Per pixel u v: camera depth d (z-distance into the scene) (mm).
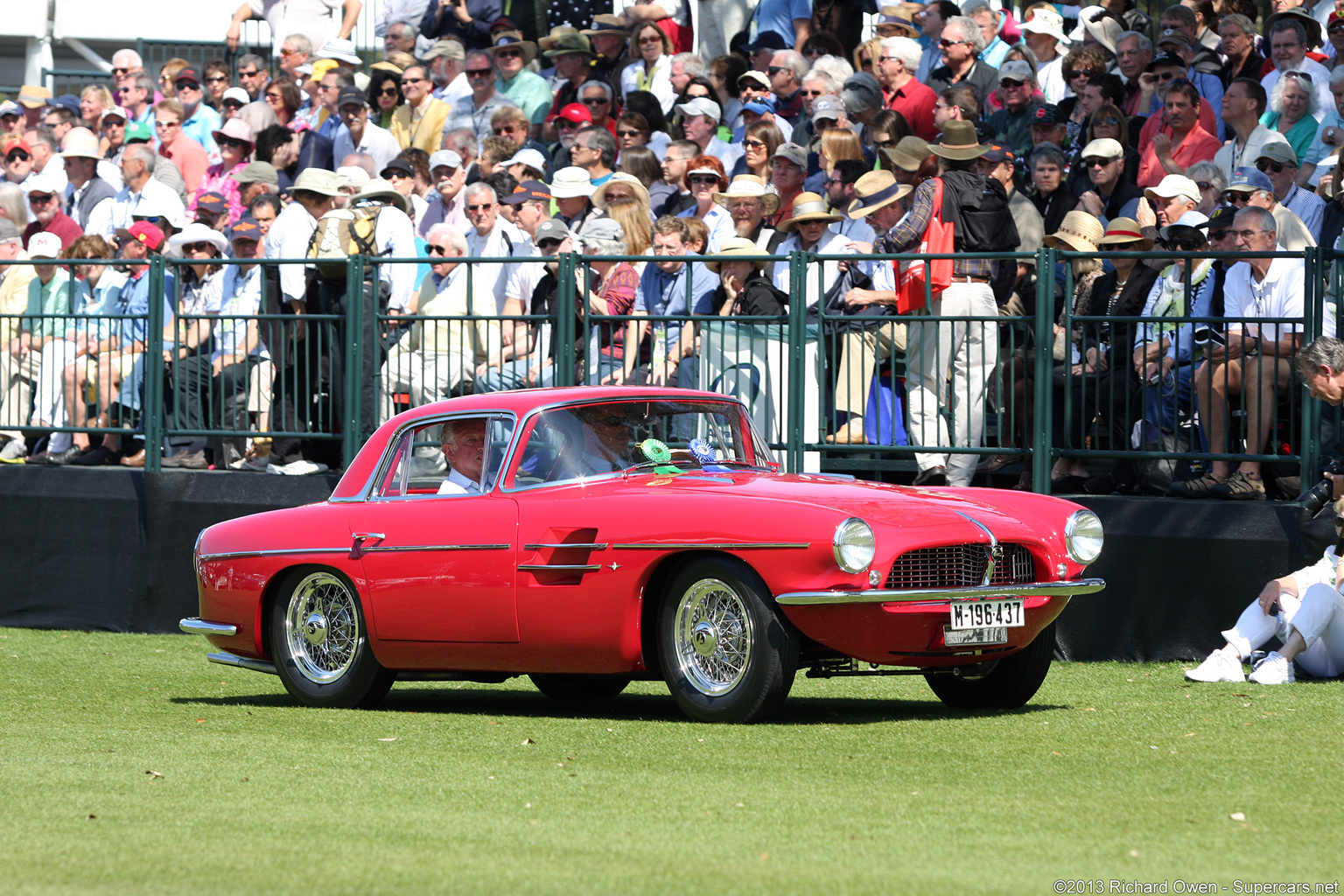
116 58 67188
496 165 52250
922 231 39312
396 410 43281
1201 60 48812
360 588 30203
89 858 17453
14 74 81562
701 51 60938
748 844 17938
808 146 50406
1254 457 34750
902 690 32469
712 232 46750
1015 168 45688
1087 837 18172
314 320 44344
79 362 47656
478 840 18234
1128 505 35906
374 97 60844
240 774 22703
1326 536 33688
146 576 45375
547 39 63719
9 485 47125
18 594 46844
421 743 25562
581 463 28891
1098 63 48469
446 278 44000
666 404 30250
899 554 25906
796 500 26406
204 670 37406
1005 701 28984
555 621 28047
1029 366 37531
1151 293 37812
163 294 45750
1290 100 46094
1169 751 23797
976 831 18531
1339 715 26812
